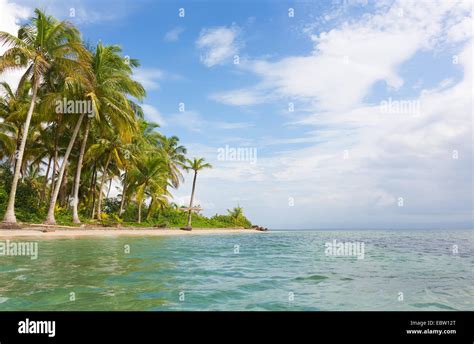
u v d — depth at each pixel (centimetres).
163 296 551
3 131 2822
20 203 2562
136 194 3897
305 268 928
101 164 3603
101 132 2883
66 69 2211
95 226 2664
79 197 4066
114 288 595
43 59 2189
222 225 5272
